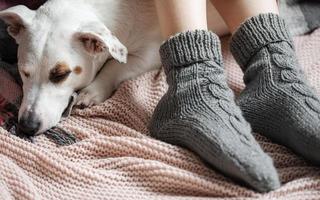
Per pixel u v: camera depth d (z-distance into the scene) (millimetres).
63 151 1304
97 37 1354
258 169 1111
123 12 1542
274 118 1259
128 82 1510
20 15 1409
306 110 1213
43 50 1375
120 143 1287
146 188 1210
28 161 1266
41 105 1371
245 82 1377
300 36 1658
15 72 1604
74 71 1416
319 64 1511
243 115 1301
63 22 1416
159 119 1321
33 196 1166
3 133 1315
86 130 1392
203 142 1188
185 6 1316
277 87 1271
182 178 1184
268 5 1402
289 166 1245
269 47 1318
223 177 1198
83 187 1215
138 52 1584
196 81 1266
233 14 1415
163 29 1352
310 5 1735
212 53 1293
